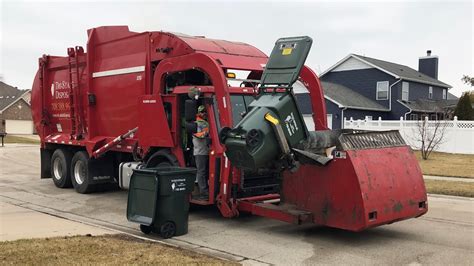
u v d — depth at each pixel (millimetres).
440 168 18141
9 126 67875
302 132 7527
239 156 7273
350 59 39344
